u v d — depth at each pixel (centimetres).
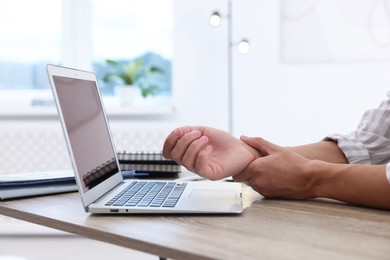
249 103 286
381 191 70
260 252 50
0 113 280
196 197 76
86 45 301
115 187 84
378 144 97
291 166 79
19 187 82
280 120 285
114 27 304
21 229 273
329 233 58
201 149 77
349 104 280
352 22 277
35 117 287
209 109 290
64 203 77
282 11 280
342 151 98
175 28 289
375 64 277
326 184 76
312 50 280
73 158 67
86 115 79
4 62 299
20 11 298
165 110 286
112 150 91
